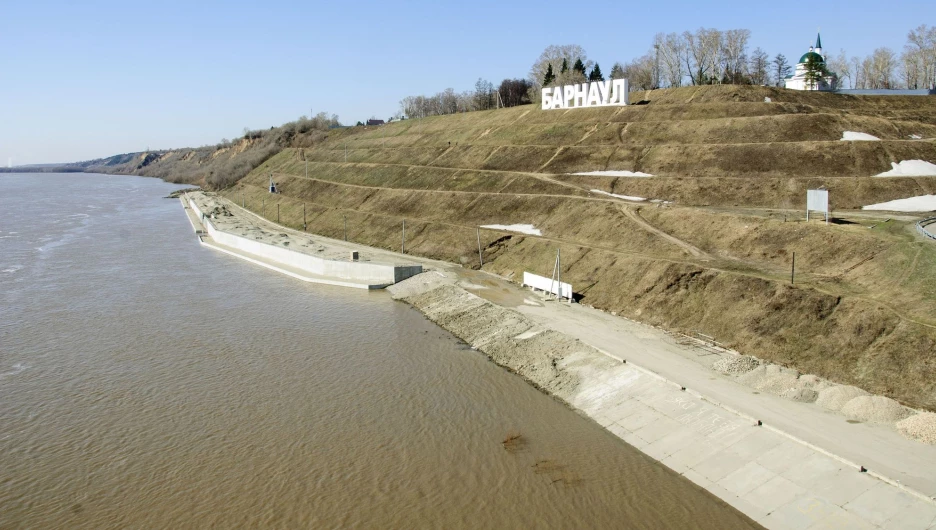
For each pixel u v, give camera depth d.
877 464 28.97
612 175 90.81
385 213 104.12
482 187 99.88
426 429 37.06
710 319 48.16
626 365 42.12
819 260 52.28
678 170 88.06
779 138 90.31
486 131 128.88
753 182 77.44
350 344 52.34
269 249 90.75
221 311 62.62
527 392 42.25
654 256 60.75
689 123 99.81
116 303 65.44
